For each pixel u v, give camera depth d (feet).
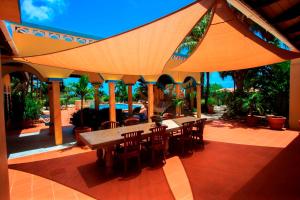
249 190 11.32
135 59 15.44
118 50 13.34
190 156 19.63
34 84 74.28
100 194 12.74
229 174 15.26
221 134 29.25
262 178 12.84
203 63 18.17
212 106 56.54
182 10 8.48
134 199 12.10
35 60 15.46
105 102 87.76
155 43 12.31
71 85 27.99
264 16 10.00
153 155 17.33
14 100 36.47
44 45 21.81
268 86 37.11
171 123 22.15
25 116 38.32
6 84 33.30
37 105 43.42
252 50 14.21
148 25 9.77
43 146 23.91
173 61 37.32
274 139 25.49
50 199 12.25
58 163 18.37
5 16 7.27
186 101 65.10
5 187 4.45
